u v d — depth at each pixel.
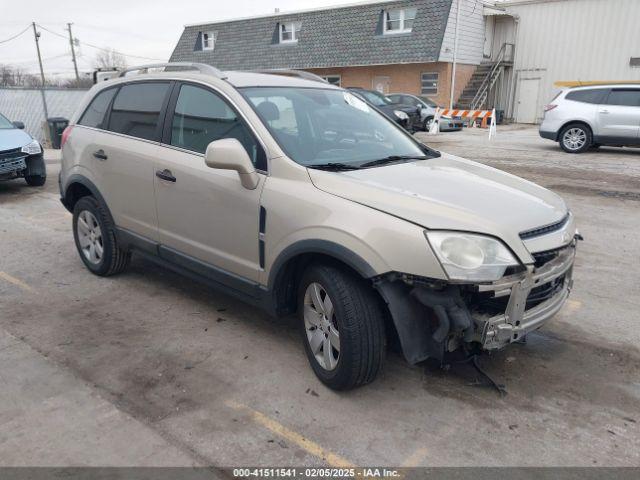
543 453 2.83
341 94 4.58
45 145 17.38
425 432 2.99
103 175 4.82
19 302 4.70
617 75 24.20
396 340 3.25
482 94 26.06
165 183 4.19
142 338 4.06
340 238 3.06
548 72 25.94
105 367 3.65
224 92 3.93
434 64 25.34
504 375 3.56
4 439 2.93
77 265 5.64
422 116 20.52
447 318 2.89
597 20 24.20
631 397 3.33
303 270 3.55
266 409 3.19
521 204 3.23
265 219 3.48
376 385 3.44
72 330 4.19
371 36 26.34
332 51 27.36
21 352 3.85
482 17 26.31
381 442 2.91
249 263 3.69
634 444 2.91
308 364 3.69
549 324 4.28
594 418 3.12
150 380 3.50
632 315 4.44
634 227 6.95
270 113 3.80
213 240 3.92
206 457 2.80
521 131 21.86
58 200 8.89
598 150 14.30
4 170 9.30
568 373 3.59
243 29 30.91
